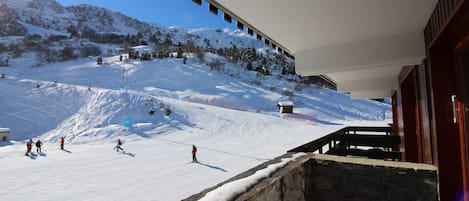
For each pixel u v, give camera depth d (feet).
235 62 249.34
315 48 9.82
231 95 156.46
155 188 28.40
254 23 7.24
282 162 6.71
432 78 7.14
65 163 40.55
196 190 27.84
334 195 7.45
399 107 18.37
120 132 69.51
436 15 6.20
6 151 49.85
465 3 4.46
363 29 7.80
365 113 139.23
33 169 36.68
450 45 6.89
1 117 73.51
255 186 4.80
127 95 98.68
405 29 7.82
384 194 6.89
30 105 84.33
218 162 41.55
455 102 6.74
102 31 379.14
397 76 17.43
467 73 6.01
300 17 6.79
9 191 27.43
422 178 6.54
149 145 57.77
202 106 106.93
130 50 239.50
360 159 7.50
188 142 61.98
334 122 113.91
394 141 17.62
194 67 206.90
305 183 7.25
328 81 19.16
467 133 6.19
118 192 27.09
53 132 69.41
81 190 27.71
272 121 97.04
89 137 65.36
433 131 7.48
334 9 6.29
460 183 6.72
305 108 141.38
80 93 98.78
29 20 323.16
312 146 10.82
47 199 25.30
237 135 73.51
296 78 226.58
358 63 8.88
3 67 148.77
